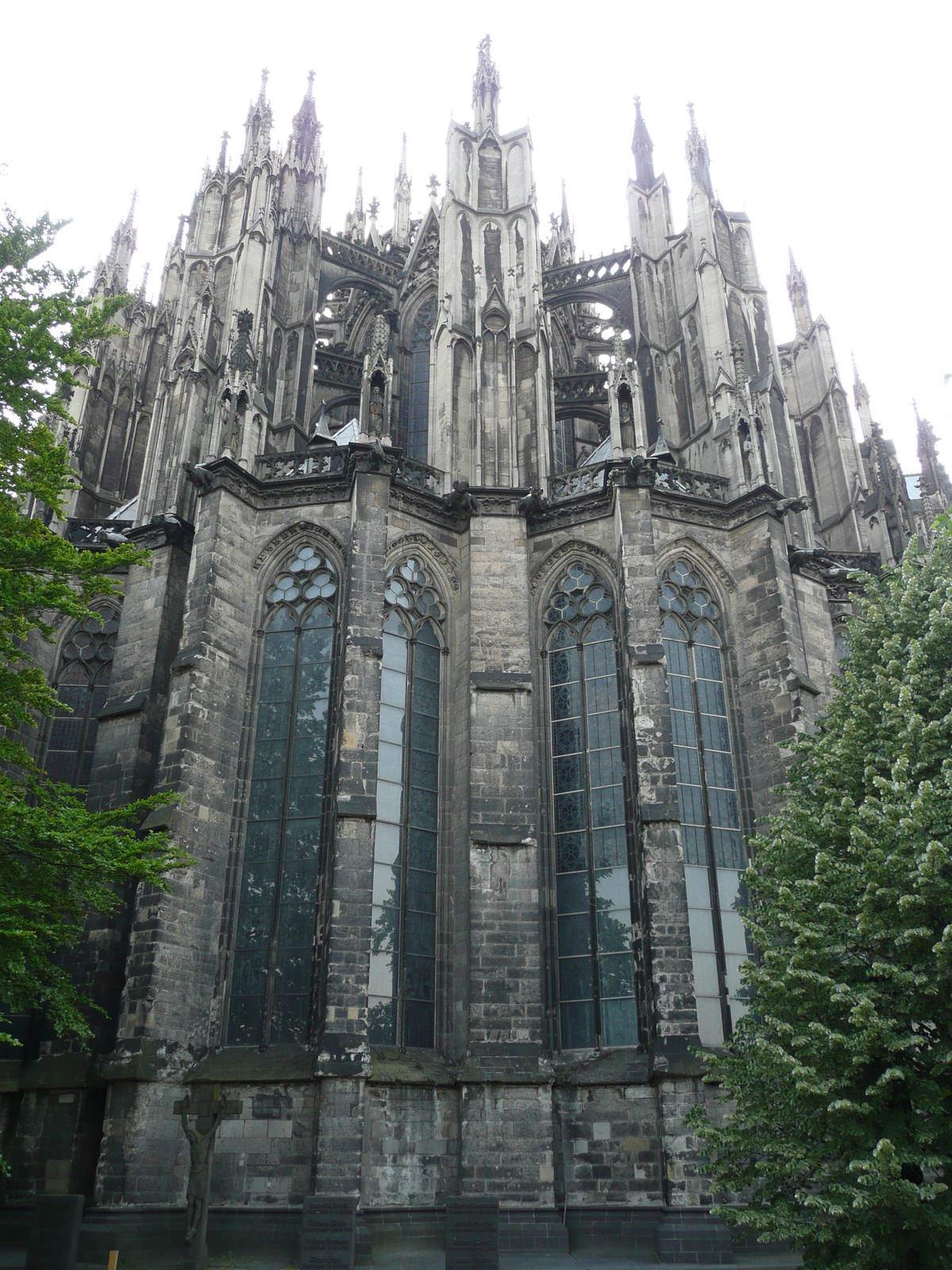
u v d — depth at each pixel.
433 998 33.53
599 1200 29.98
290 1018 31.72
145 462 42.75
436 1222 29.53
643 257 50.69
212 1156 29.55
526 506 39.34
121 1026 30.34
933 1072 21.39
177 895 31.77
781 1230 21.36
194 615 35.69
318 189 51.44
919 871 21.64
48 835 22.42
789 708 36.50
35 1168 31.16
